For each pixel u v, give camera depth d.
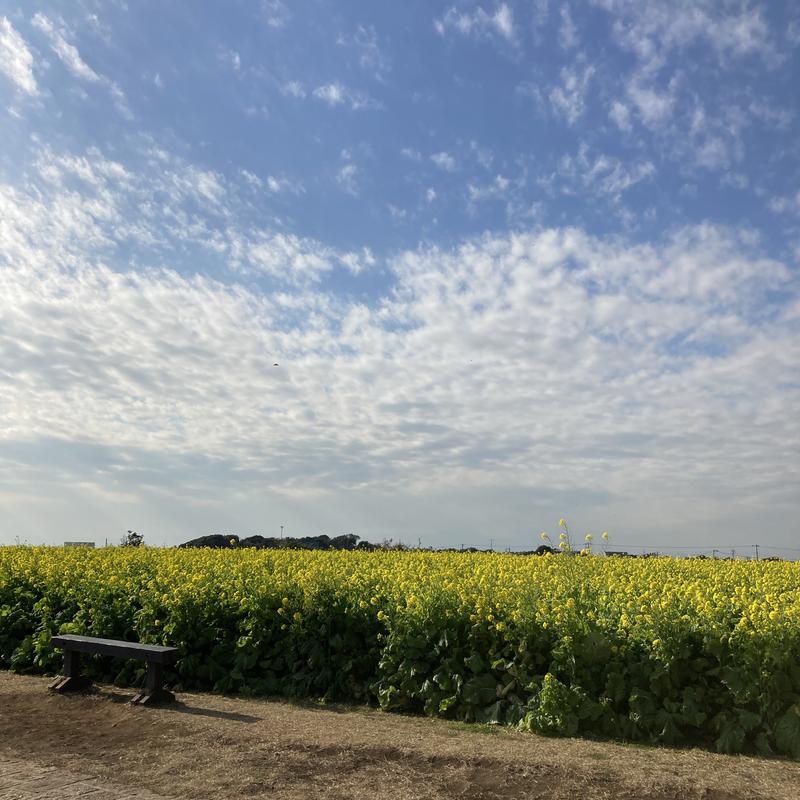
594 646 5.58
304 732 5.36
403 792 4.15
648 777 4.38
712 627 5.45
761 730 5.12
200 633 7.16
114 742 5.11
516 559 10.27
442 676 6.08
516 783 4.29
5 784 4.25
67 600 8.25
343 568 8.51
